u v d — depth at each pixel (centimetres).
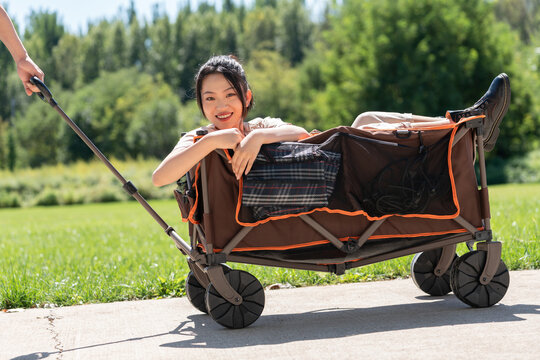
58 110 271
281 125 305
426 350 213
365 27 3291
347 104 3281
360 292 352
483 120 300
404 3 3175
